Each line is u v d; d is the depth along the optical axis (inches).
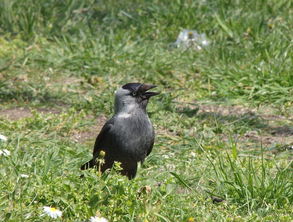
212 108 536.7
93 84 580.4
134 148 360.2
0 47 665.6
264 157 424.2
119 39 676.7
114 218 290.7
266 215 321.1
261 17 697.0
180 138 459.5
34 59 629.3
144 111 364.5
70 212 293.7
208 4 732.0
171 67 606.5
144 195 312.2
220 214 314.2
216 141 453.1
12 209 288.5
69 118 494.6
